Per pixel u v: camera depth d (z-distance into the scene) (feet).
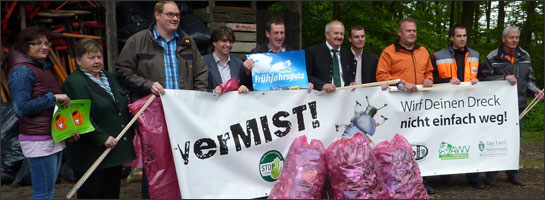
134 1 26.03
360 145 12.94
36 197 12.44
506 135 18.56
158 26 14.37
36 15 23.94
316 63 17.56
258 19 29.19
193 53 14.87
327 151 13.05
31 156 12.31
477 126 18.26
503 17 58.70
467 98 18.17
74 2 26.08
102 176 13.20
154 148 13.71
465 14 43.37
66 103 12.09
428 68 18.75
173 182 14.02
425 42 40.34
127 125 13.19
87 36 25.48
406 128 17.46
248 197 14.80
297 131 15.78
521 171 22.57
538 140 33.76
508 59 19.52
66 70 25.55
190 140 14.01
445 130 17.90
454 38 18.93
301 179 12.66
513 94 18.60
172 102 13.74
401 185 13.34
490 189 18.79
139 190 18.76
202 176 14.14
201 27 25.88
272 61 15.96
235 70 16.12
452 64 18.81
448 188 19.04
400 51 18.22
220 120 14.52
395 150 13.79
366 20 39.32
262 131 15.16
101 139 12.60
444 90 17.88
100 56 12.86
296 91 15.75
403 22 18.11
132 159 13.53
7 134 20.18
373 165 12.87
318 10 42.39
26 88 11.91
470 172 18.20
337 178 12.74
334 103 16.38
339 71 17.76
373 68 18.40
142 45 14.11
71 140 12.67
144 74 14.08
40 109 11.80
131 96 14.79
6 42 23.61
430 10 47.75
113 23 24.85
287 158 13.51
